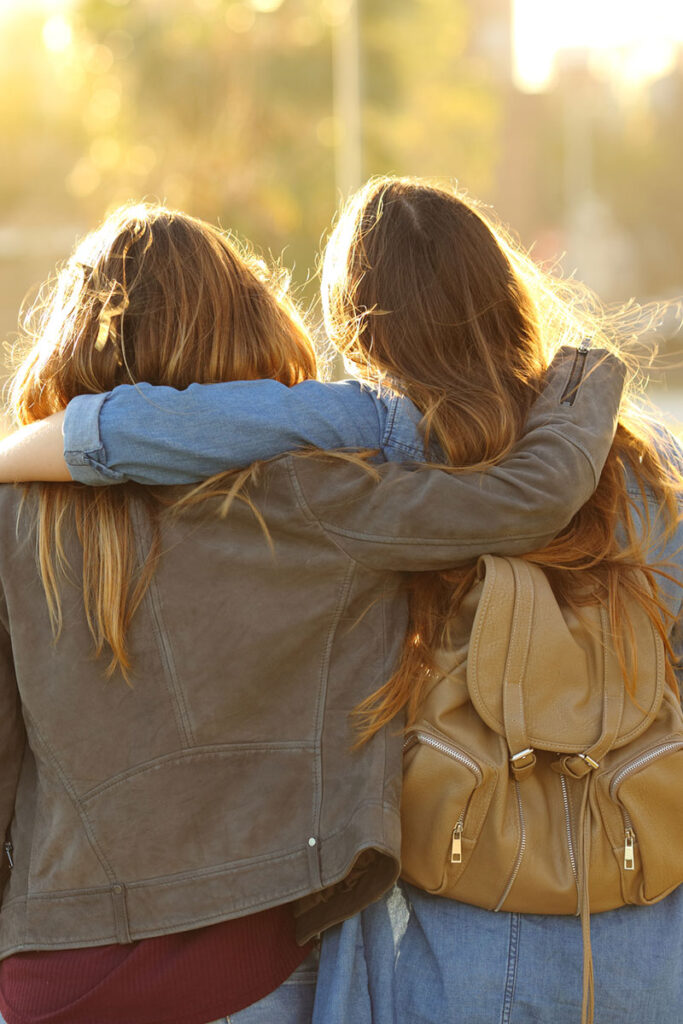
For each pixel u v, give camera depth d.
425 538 2.79
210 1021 2.78
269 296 3.16
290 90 47.62
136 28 48.00
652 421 3.29
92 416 2.78
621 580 2.94
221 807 2.80
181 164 47.88
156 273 3.00
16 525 2.88
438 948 2.89
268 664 2.82
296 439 2.90
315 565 2.82
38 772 2.89
